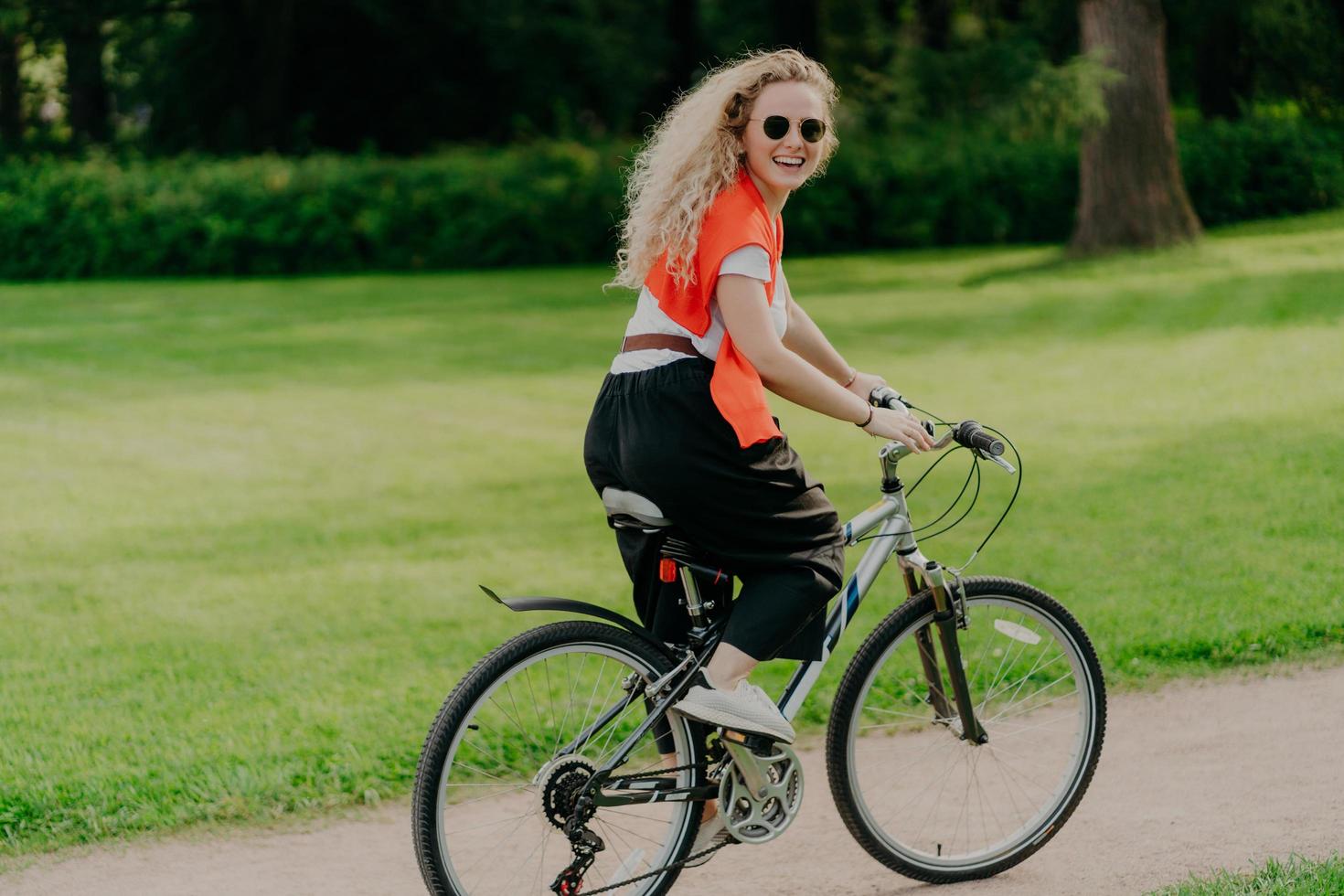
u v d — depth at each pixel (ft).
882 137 77.05
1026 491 21.79
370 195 72.08
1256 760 12.06
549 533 21.39
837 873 10.62
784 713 9.91
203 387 36.60
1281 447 22.90
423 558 20.07
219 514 22.93
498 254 72.64
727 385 8.98
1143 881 10.13
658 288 9.19
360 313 53.21
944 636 10.44
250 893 10.50
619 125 104.47
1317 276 46.39
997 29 71.31
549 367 39.14
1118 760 12.28
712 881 10.55
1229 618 15.16
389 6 94.22
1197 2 70.79
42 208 69.46
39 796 11.85
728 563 9.43
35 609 17.65
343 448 28.45
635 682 9.70
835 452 25.98
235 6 92.43
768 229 9.14
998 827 11.09
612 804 9.47
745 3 101.91
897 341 40.42
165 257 70.64
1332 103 82.07
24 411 33.22
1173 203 56.18
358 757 12.64
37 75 109.29
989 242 75.72
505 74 99.50
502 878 10.32
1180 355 33.50
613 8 101.81
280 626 16.81
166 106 98.68
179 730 13.39
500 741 12.62
